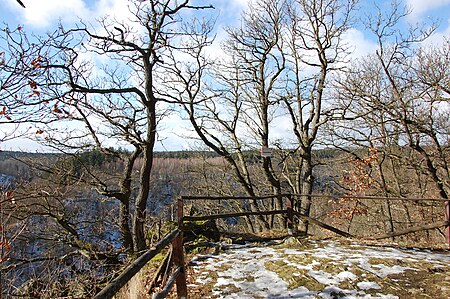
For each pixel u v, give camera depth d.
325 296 5.07
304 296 5.09
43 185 9.86
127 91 10.52
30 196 8.35
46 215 10.44
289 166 17.80
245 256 7.12
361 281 5.54
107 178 11.89
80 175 11.16
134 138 11.20
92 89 9.61
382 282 5.47
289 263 6.45
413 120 12.67
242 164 17.45
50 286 8.78
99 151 11.59
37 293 8.48
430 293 5.07
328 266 6.18
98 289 8.96
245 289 5.42
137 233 11.20
